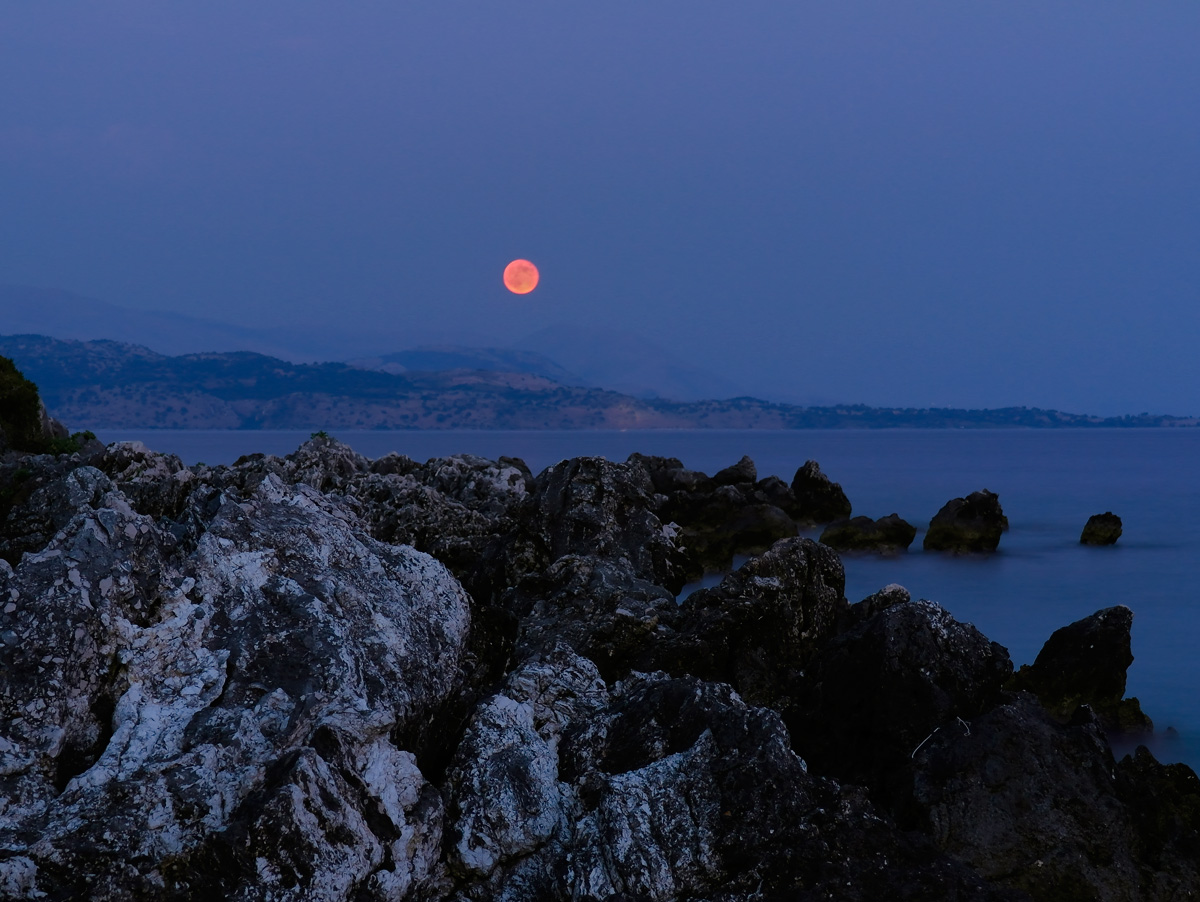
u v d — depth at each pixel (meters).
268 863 8.30
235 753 9.23
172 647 10.11
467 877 10.12
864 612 20.09
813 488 58.75
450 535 30.02
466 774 10.73
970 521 52.50
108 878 8.04
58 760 9.14
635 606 18.98
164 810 8.53
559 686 13.70
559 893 9.80
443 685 12.16
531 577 21.31
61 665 9.42
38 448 44.31
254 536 11.90
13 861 7.91
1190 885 11.84
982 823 12.07
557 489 26.81
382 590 12.73
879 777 13.50
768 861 9.68
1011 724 12.80
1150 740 21.95
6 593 9.59
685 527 48.12
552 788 10.85
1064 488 108.56
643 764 11.55
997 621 36.88
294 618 10.91
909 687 13.84
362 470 44.12
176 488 27.14
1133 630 35.91
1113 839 12.05
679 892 9.67
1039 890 11.70
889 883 9.59
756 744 10.66
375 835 9.24
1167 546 56.97
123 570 10.16
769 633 18.34
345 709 9.88
